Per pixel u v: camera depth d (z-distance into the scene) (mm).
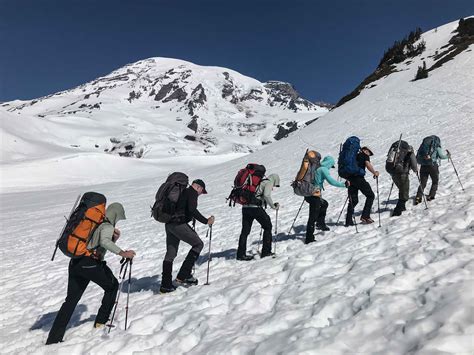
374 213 9906
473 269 4234
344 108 50062
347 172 8727
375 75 57500
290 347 3660
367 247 6348
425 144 9617
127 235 16031
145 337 5121
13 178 72625
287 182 22984
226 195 24500
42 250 15867
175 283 7551
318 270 5887
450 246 5301
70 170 83500
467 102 30766
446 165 13812
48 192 53750
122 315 6375
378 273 4984
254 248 9242
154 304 6504
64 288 9648
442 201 8992
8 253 16109
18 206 38938
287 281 5918
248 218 8250
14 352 5891
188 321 5266
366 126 36531
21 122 194750
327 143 36344
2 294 10062
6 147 134000
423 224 6949
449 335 3057
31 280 11086
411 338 3287
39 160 89875
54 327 5836
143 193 38562
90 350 5102
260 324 4539
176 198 7090
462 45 48656
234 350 4012
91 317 7012
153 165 94938
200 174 48219
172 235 7230
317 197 8250
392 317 3750
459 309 3365
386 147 25984
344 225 9180
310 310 4500
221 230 13031
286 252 7895
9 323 7801
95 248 5934
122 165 92062
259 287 5848
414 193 11164
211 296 5906
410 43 60219
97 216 5859
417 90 40531
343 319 4098
